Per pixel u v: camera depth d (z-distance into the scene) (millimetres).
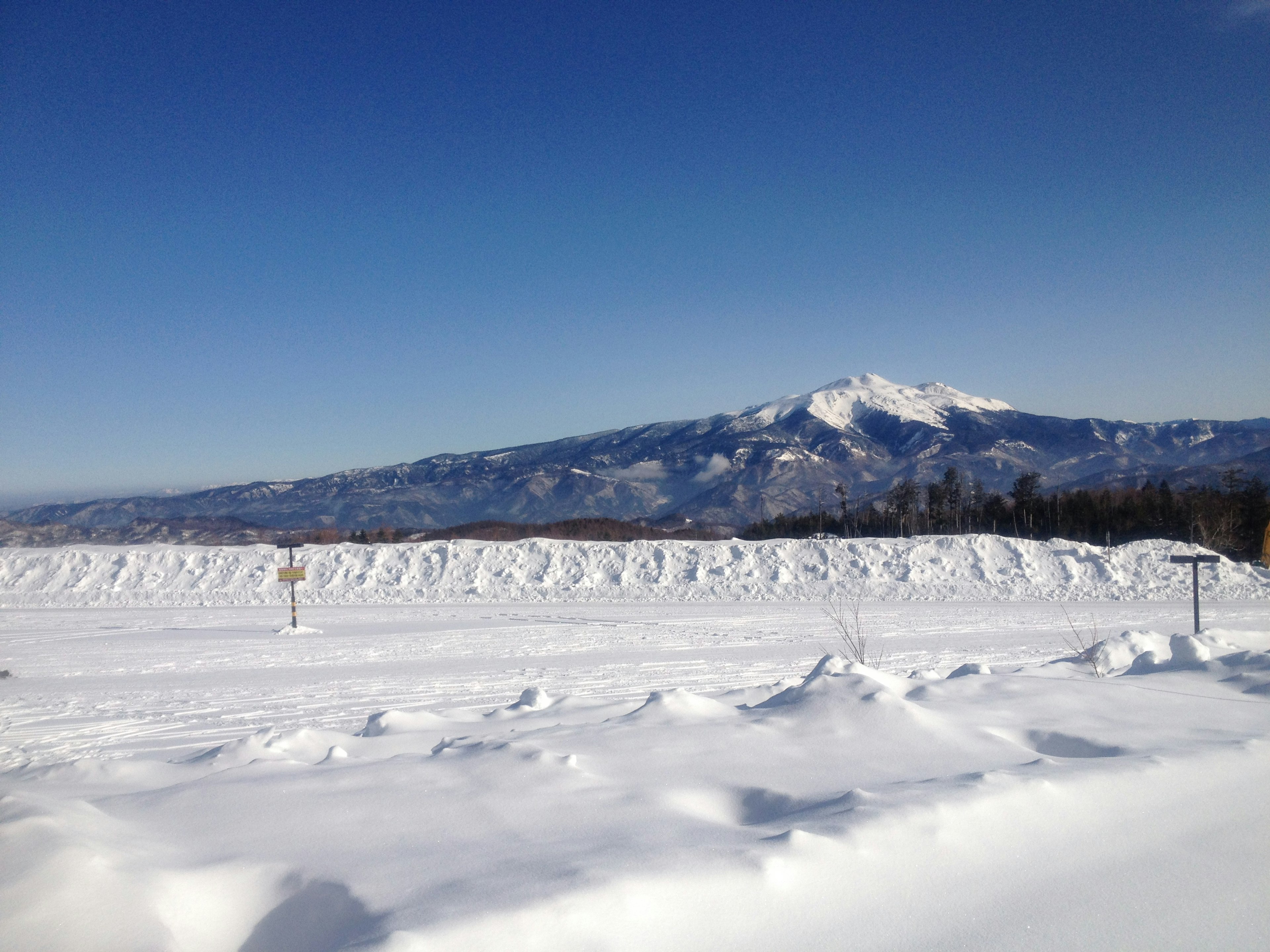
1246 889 3273
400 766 4414
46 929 2469
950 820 3488
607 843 3262
